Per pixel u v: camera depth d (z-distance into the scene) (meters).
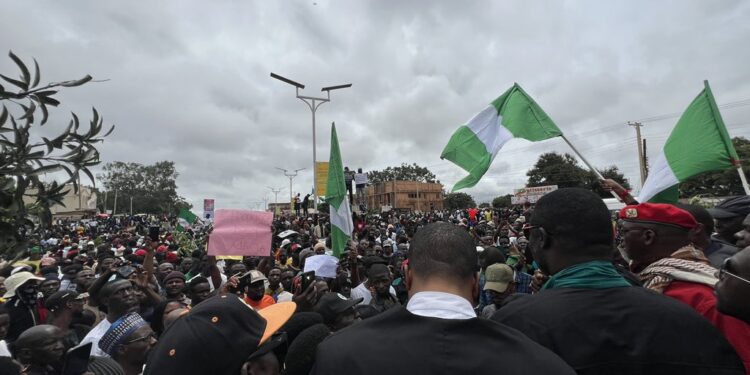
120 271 5.32
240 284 4.93
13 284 5.26
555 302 1.73
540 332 1.68
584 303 1.69
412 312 1.37
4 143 1.62
